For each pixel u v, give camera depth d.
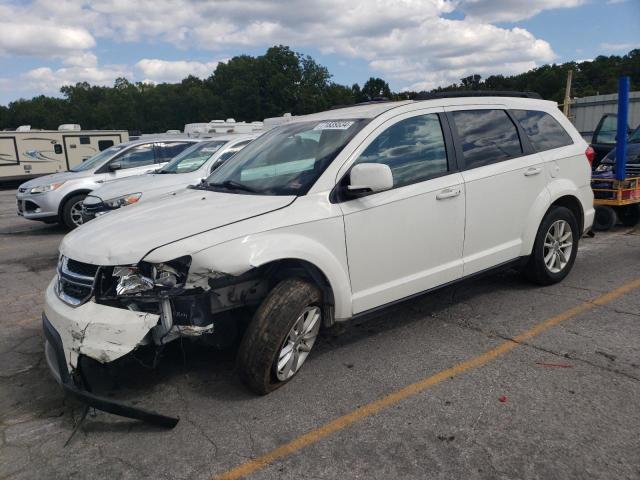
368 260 3.89
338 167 3.80
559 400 3.33
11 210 15.55
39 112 101.19
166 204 3.94
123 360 3.83
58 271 3.61
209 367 3.96
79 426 3.27
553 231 5.35
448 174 4.35
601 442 2.90
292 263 3.64
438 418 3.21
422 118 4.32
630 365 3.74
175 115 97.62
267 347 3.35
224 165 4.78
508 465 2.76
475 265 4.61
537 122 5.25
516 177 4.81
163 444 3.07
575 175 5.42
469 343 4.23
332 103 87.62
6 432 3.28
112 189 7.99
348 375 3.78
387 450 2.93
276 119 13.99
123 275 3.16
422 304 5.15
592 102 18.42
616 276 5.73
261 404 3.44
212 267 3.18
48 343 3.61
